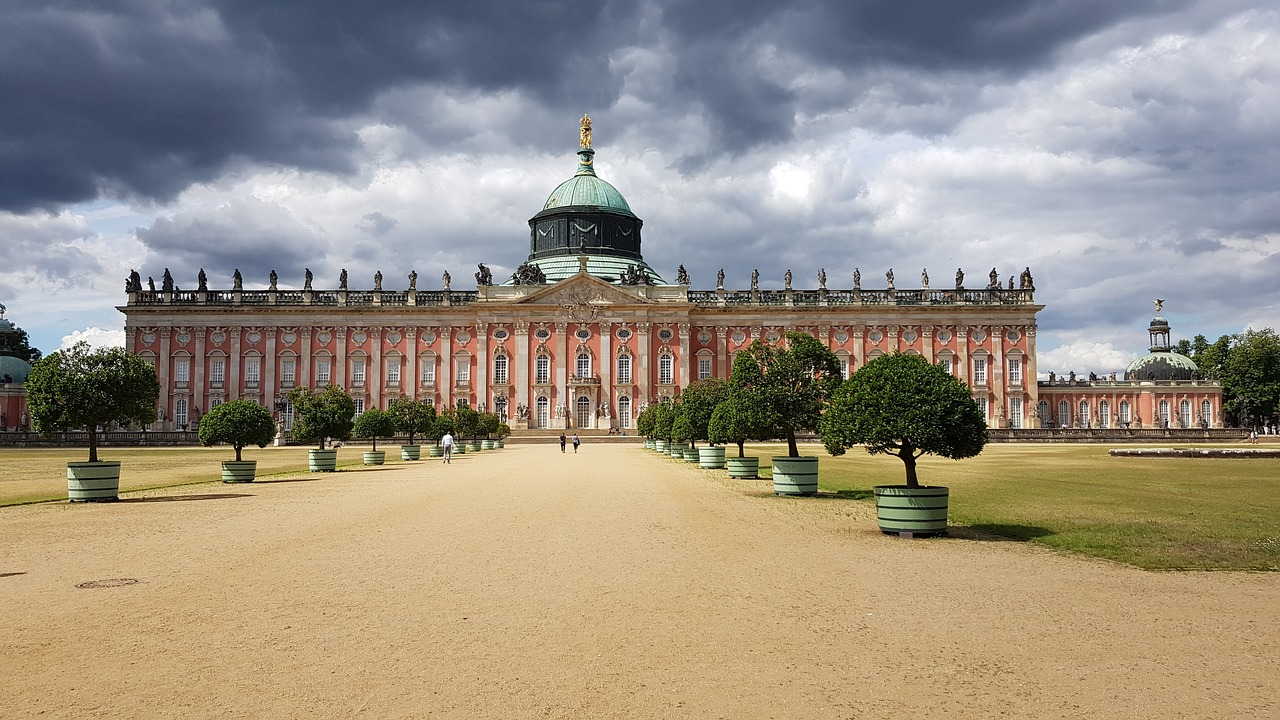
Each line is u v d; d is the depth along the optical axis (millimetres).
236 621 13547
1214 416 124250
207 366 118875
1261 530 23312
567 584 16438
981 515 27031
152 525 25219
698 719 9438
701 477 45344
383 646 12148
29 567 18203
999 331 121500
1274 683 10625
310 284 120500
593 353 120125
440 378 120000
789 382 36906
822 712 9656
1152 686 10516
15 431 98875
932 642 12398
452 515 27672
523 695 10188
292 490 37781
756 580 16844
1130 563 18625
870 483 40500
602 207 135625
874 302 121625
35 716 9531
